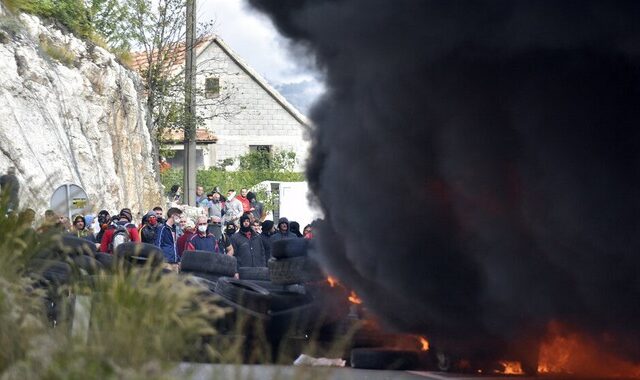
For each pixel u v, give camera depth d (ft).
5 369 33.88
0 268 40.47
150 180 185.68
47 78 147.54
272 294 69.82
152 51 216.95
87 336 34.60
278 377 34.47
